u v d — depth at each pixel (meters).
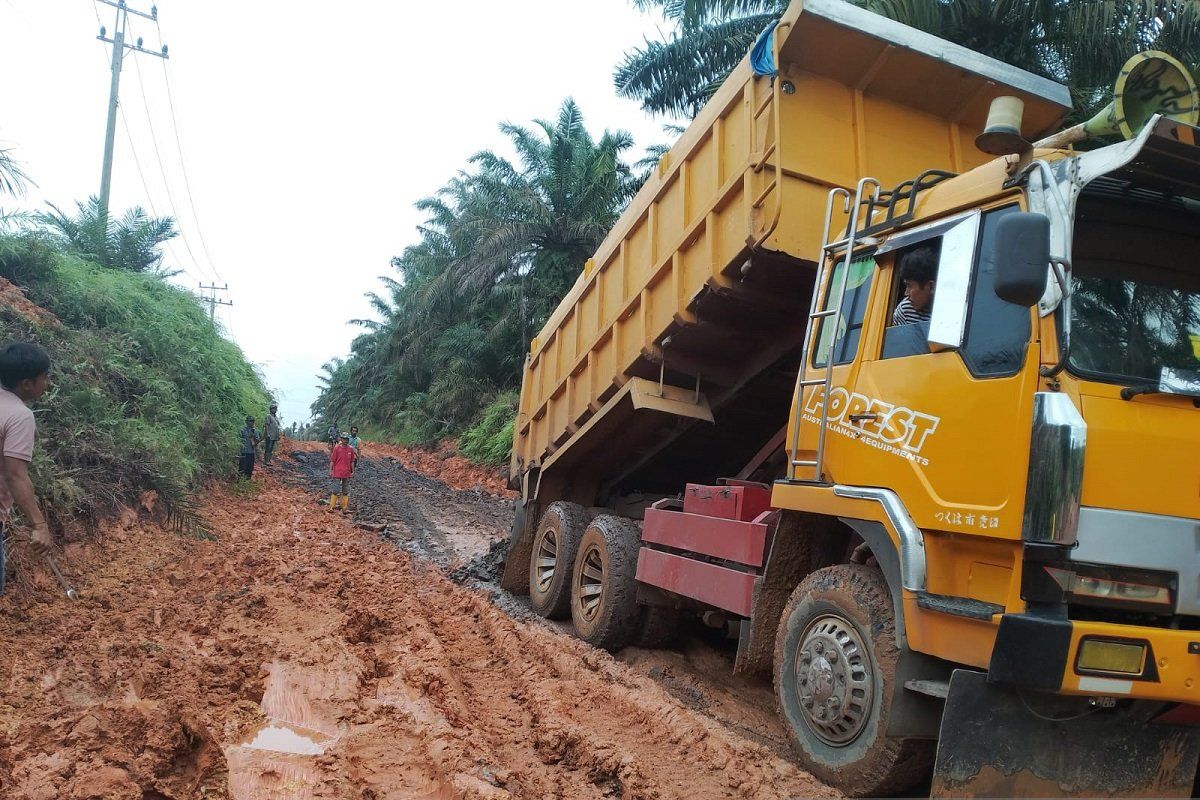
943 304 3.69
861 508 3.98
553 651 6.32
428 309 33.78
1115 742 3.38
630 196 28.36
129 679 4.63
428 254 39.44
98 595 6.22
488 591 9.20
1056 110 5.41
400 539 13.12
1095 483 3.04
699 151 5.99
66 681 4.48
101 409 9.34
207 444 14.29
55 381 9.08
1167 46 10.33
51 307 12.26
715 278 5.55
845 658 3.95
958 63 5.16
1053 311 3.19
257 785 3.49
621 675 5.77
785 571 4.75
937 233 3.88
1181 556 3.10
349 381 54.91
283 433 29.66
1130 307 3.38
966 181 3.84
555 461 8.55
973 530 3.34
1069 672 2.95
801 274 5.34
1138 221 3.51
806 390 4.65
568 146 27.59
